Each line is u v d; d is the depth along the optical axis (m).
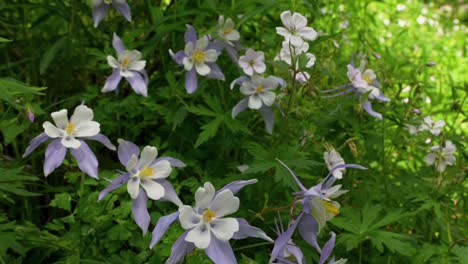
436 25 2.17
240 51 0.85
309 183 0.78
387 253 0.76
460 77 1.73
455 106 0.92
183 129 0.80
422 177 0.88
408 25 1.99
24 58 0.86
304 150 0.78
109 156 0.83
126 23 0.90
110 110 0.79
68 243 0.66
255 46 0.89
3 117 0.68
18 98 0.65
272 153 0.71
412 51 1.71
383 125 0.86
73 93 0.88
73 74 0.88
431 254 0.74
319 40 0.83
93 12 0.78
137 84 0.75
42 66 0.78
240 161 0.81
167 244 0.65
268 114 0.76
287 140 0.80
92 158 0.61
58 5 0.84
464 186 0.83
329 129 0.82
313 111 0.81
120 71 0.75
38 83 0.85
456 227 0.83
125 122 0.80
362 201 0.81
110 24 0.88
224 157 0.81
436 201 0.81
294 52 0.69
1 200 0.69
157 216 0.70
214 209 0.57
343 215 0.74
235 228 0.56
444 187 0.83
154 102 0.79
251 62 0.75
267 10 0.83
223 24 0.77
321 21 1.09
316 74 0.77
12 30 0.86
